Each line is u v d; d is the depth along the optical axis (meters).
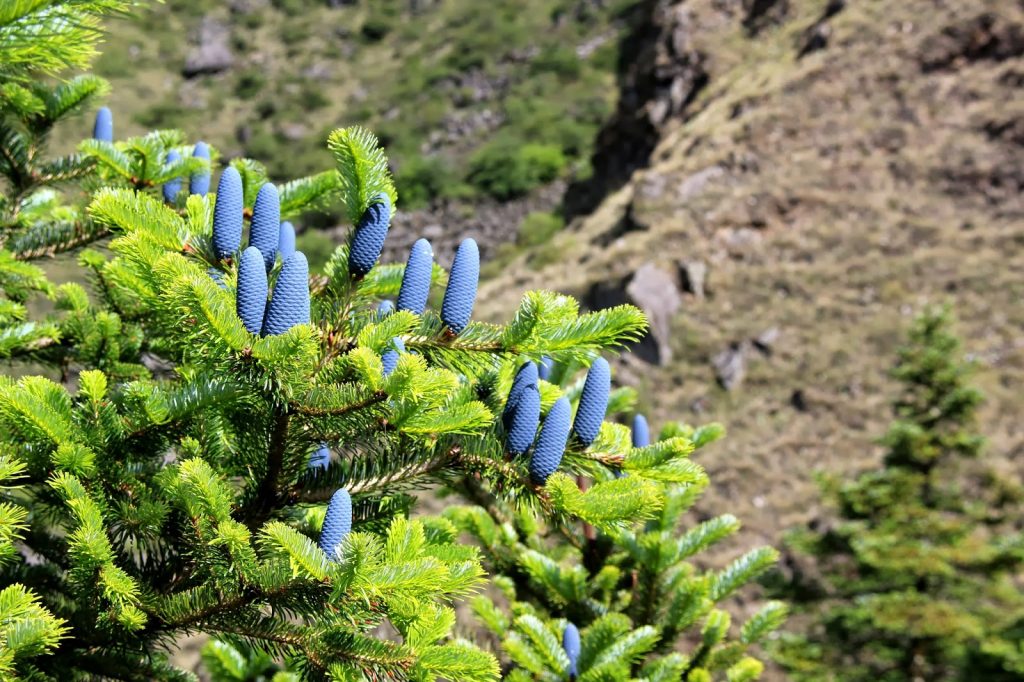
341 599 2.04
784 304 32.22
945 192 34.47
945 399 12.71
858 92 39.59
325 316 2.33
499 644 3.87
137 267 2.09
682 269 33.72
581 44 82.94
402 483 2.39
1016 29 38.06
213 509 2.15
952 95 37.53
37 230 3.38
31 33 1.85
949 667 11.88
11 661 1.91
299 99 86.19
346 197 2.26
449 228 64.56
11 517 2.09
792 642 12.09
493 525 3.89
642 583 3.86
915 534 12.45
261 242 2.28
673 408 29.78
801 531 13.43
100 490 2.29
